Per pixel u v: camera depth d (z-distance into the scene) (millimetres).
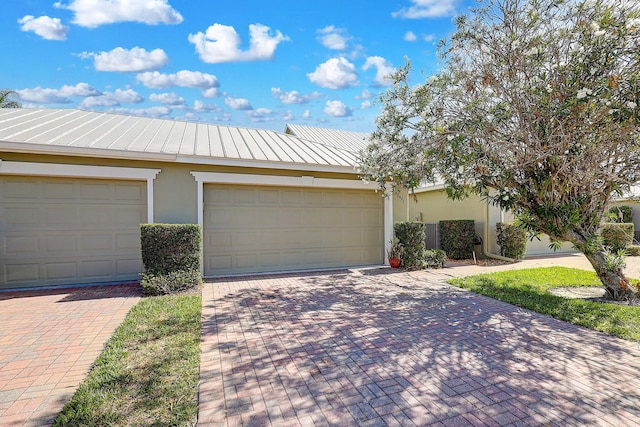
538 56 5746
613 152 5820
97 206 7746
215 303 6277
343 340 4539
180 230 7184
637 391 3252
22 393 3244
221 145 9398
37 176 7324
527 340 4504
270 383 3432
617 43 5051
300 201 9555
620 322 4977
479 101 6402
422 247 9977
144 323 5074
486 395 3205
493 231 12742
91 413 2883
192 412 2926
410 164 7664
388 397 3182
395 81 7320
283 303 6289
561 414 2906
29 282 7309
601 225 6688
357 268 10000
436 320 5312
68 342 4453
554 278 8281
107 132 8828
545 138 5688
